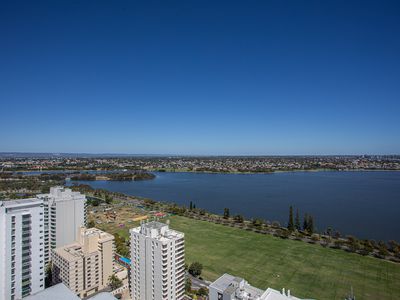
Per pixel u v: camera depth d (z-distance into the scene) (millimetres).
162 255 101750
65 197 159625
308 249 182750
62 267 121812
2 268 96938
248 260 163875
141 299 110562
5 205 99562
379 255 169750
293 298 82562
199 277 141000
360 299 121062
